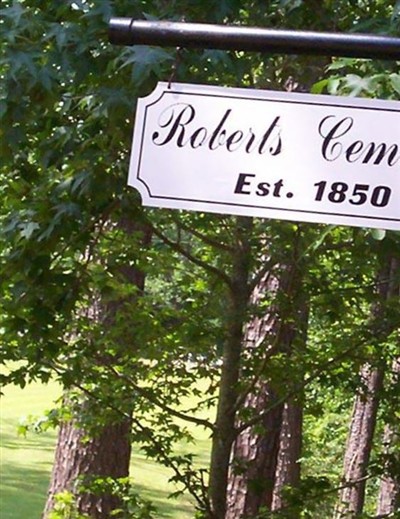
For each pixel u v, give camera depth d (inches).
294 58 226.8
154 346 266.7
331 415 742.5
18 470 1020.5
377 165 89.6
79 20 173.9
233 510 387.2
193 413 284.2
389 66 157.5
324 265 263.4
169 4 185.2
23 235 199.2
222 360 272.1
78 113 204.8
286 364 272.4
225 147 91.7
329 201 90.0
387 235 175.3
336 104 90.2
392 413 303.1
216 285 269.9
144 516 273.3
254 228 257.0
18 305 214.4
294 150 90.7
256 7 202.5
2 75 177.5
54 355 239.6
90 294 238.4
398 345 286.5
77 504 368.8
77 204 200.8
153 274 275.3
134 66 136.9
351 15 216.4
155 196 92.5
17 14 164.7
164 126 92.7
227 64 157.8
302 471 754.8
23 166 217.2
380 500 588.1
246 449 392.5
